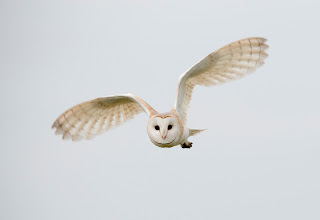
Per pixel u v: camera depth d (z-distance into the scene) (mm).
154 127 13391
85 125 14664
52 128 14438
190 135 14609
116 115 14742
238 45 13562
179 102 13953
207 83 14195
